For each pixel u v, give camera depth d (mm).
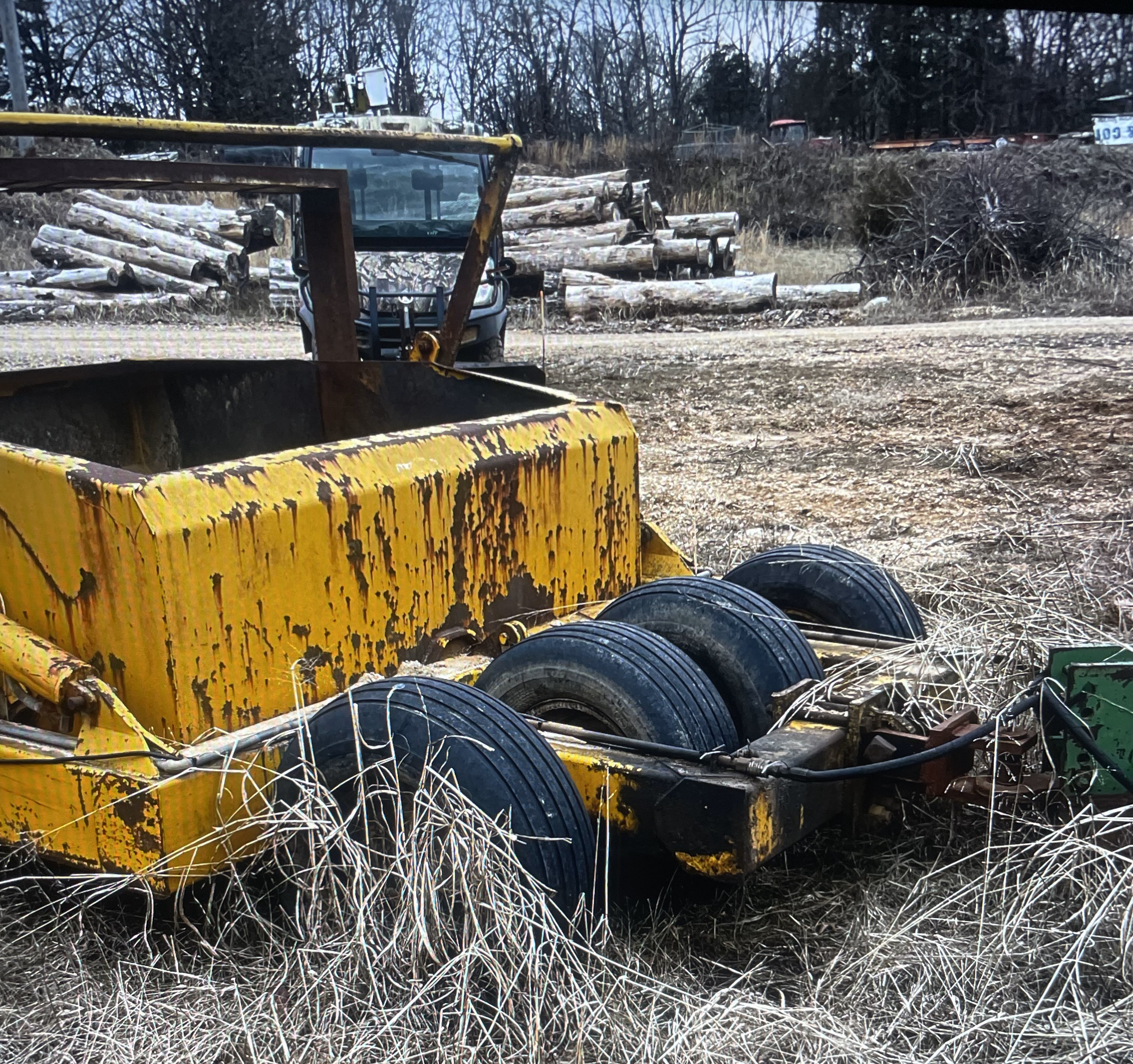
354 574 3545
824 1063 2713
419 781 2955
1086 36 45656
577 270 20281
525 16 43938
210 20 40062
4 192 3967
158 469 5148
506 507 3973
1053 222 19438
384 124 12258
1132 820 3055
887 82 46312
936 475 8992
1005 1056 2734
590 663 3457
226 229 21859
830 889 3523
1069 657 3162
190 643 3176
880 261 19828
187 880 3111
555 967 2869
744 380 13188
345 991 2838
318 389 5109
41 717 3383
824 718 3418
